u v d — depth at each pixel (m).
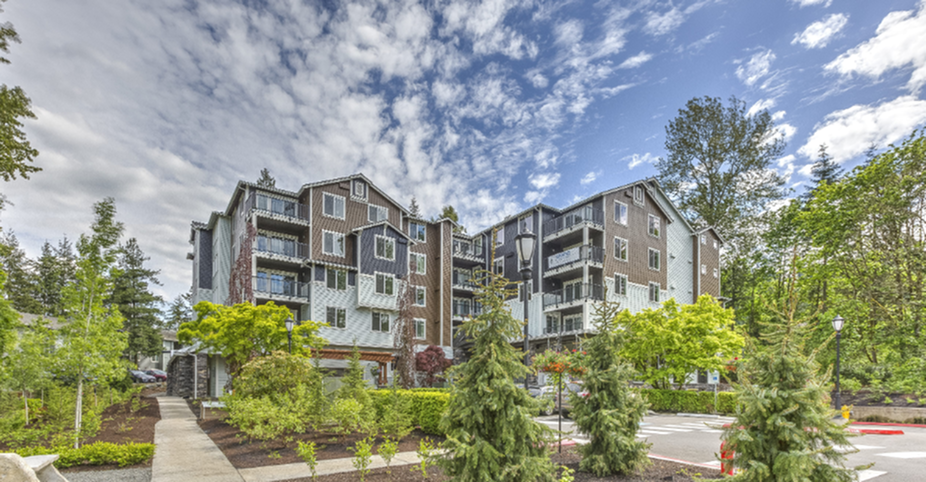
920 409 17.56
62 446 9.84
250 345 20.09
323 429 13.45
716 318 22.92
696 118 42.72
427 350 32.03
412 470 8.65
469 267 43.78
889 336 24.91
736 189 42.66
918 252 23.89
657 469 8.31
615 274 35.03
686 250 40.81
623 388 8.27
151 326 44.22
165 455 10.55
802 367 5.30
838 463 5.12
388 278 33.94
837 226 28.53
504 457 5.91
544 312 36.47
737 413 5.51
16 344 12.22
